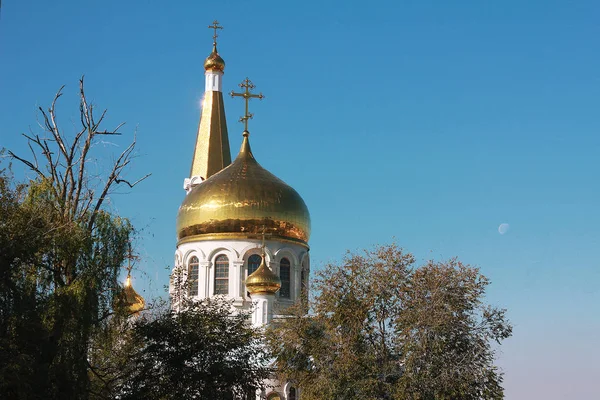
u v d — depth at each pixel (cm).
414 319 5231
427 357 5216
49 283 4147
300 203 7875
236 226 7594
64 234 4066
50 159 4297
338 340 5466
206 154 9394
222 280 7562
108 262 4228
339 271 5606
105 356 4459
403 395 5038
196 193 7838
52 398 3703
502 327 5384
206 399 4475
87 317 3994
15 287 3900
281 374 5828
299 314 5778
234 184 7719
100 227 4262
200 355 4653
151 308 4797
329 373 5334
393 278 5459
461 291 5406
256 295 7200
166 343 4681
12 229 3909
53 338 3916
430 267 5506
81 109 4319
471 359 5209
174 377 4484
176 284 5212
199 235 7688
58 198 4194
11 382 3472
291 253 7681
